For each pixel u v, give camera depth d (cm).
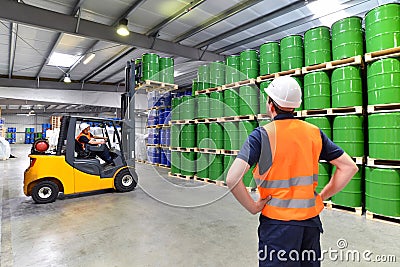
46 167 415
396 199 302
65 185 428
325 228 291
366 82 354
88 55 755
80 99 1086
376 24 317
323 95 369
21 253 239
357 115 343
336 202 355
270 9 505
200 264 213
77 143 480
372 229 287
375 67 317
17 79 955
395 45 305
